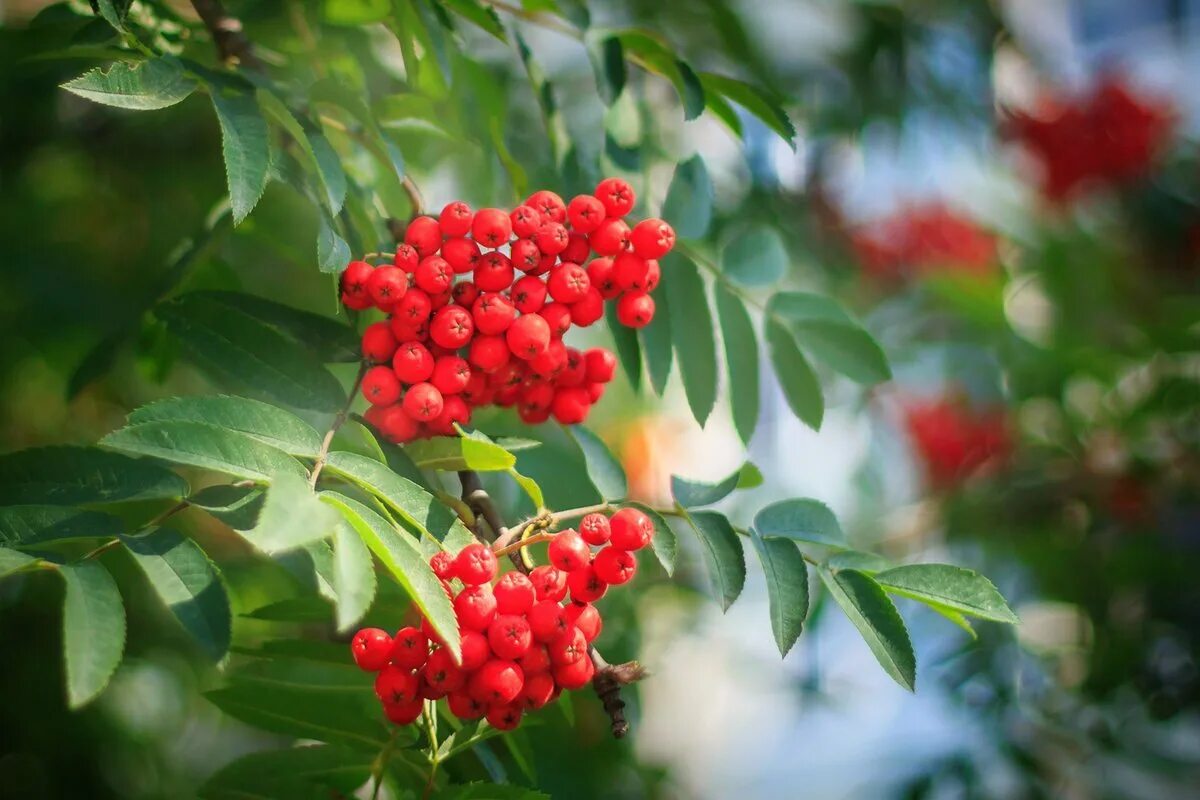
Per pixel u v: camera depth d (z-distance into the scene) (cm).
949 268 111
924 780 91
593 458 60
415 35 64
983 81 104
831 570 57
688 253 64
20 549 52
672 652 101
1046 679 96
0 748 81
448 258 58
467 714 55
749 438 64
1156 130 109
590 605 56
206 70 58
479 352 58
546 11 65
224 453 52
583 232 59
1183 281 112
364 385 58
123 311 78
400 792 58
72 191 83
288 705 57
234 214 55
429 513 54
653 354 62
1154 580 96
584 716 78
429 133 68
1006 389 105
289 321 60
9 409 88
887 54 97
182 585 51
